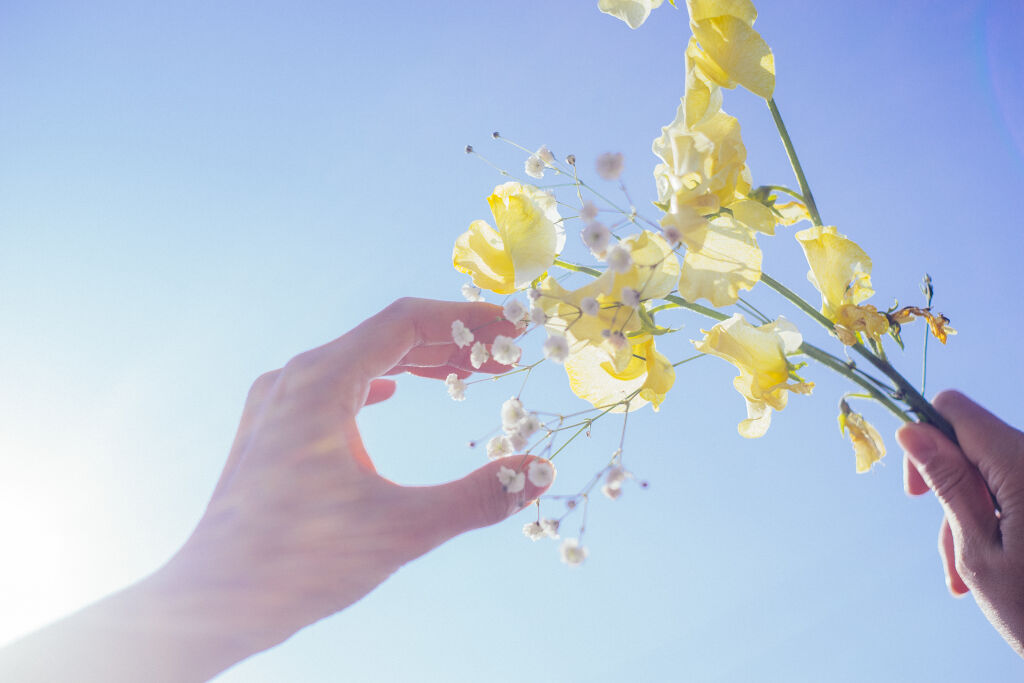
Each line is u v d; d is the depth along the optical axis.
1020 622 0.61
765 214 0.59
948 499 0.62
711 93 0.59
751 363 0.59
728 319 0.59
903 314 0.61
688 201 0.57
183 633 0.58
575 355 0.60
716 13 0.59
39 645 0.57
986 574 0.62
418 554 0.60
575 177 0.62
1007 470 0.61
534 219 0.60
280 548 0.59
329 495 0.60
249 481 0.60
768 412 0.62
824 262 0.61
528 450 0.61
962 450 0.62
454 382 0.62
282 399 0.62
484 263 0.61
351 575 0.60
